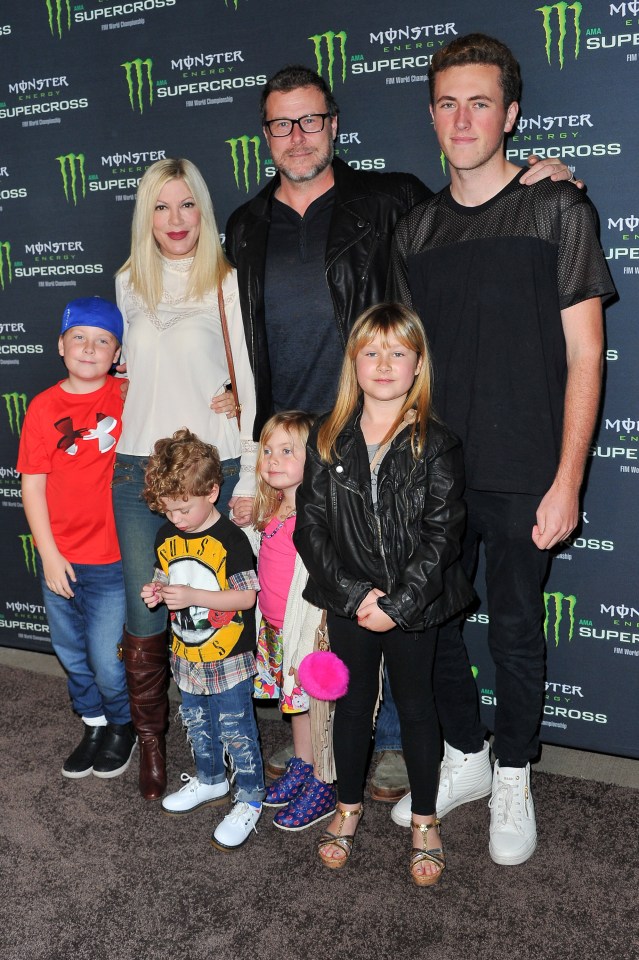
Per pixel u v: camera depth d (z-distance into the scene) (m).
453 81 1.83
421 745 1.96
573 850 2.07
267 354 2.29
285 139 2.13
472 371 1.95
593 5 2.19
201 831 2.19
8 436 3.20
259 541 2.28
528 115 2.31
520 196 1.87
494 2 2.28
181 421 2.21
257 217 2.28
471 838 2.13
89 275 2.95
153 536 2.28
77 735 2.67
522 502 1.96
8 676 3.12
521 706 2.06
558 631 2.54
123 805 2.30
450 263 1.96
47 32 2.82
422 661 1.92
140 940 1.81
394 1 2.37
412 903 1.90
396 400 1.93
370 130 2.47
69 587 2.43
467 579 1.98
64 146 2.88
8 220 3.02
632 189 2.25
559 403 1.94
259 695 2.29
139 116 2.75
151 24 2.67
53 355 3.06
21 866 2.05
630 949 1.75
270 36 2.53
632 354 2.32
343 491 1.90
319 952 1.77
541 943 1.77
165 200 2.15
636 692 2.49
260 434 2.29
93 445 2.39
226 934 1.82
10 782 2.41
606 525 2.43
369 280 2.20
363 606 1.84
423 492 1.86
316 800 2.19
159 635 2.34
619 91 2.21
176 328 2.20
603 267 1.84
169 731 2.69
